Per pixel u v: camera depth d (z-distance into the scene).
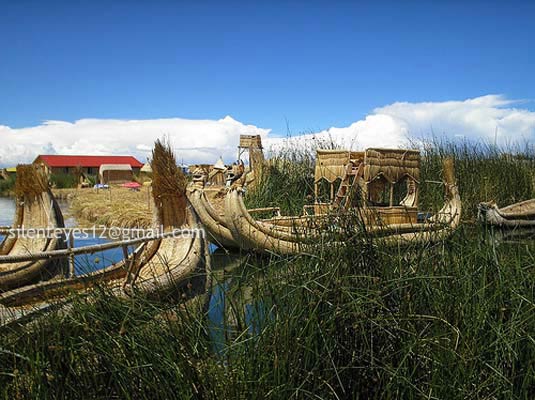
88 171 66.88
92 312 3.75
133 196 27.80
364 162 10.03
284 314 3.40
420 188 13.50
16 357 3.41
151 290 4.82
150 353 3.29
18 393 3.16
